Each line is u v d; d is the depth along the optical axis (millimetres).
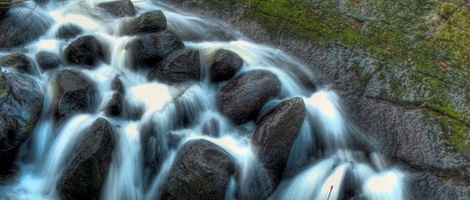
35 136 5398
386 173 6043
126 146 5461
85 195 4867
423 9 8547
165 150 5730
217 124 6070
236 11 8477
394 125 6535
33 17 7176
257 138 5645
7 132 4898
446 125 6469
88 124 5426
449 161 6043
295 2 8656
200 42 7719
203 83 6602
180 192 4984
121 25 7559
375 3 8641
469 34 8000
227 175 5059
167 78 6348
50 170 5305
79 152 4988
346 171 5918
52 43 6945
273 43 7895
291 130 5668
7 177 5152
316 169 5969
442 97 6883
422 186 5824
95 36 7207
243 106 5984
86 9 8070
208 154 5160
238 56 6781
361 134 6512
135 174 5422
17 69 5832
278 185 5680
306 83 7176
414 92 6953
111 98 5961
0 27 6758
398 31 8102
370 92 7012
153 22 7023
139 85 6461
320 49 7691
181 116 6070
